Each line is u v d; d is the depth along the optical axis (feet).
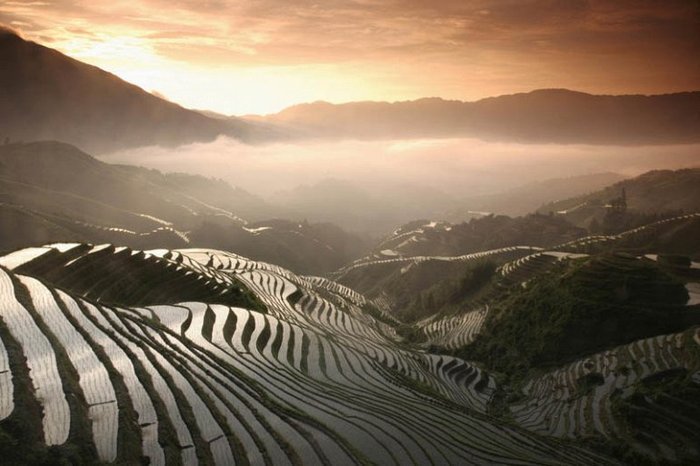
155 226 616.39
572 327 218.59
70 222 458.09
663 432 140.77
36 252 161.68
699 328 193.98
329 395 121.49
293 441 90.12
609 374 181.16
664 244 434.30
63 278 153.28
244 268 317.63
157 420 83.10
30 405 74.08
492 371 230.07
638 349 191.83
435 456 97.66
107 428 75.92
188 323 149.07
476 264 393.09
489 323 272.10
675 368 170.40
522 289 292.81
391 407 123.44
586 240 488.85
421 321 367.45
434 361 222.28
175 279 196.34
